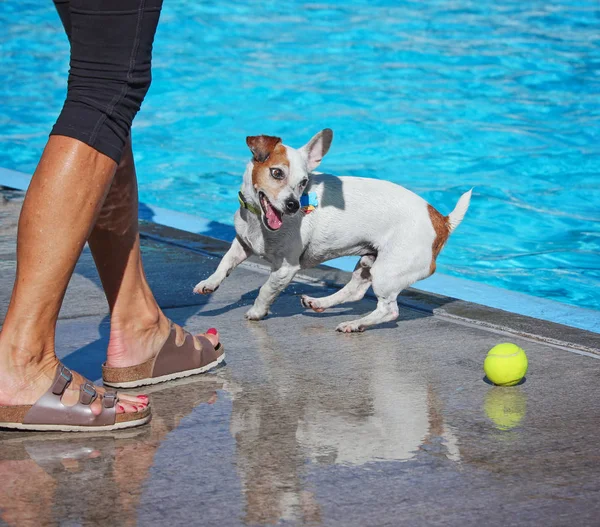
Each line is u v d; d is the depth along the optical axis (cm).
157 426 274
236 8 1443
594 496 233
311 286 455
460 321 398
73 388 267
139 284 306
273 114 958
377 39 1270
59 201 252
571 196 730
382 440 266
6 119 965
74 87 255
